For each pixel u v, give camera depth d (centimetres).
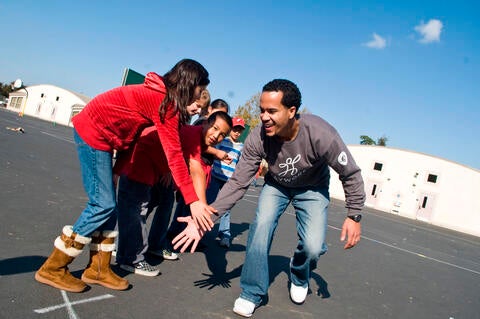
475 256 1118
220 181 449
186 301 265
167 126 229
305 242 279
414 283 493
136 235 291
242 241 503
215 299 282
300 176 273
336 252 601
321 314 300
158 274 307
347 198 269
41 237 323
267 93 236
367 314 324
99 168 232
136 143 268
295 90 236
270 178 297
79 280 243
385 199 3356
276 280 366
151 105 226
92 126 227
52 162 824
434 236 1575
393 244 903
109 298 241
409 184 3281
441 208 3125
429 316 358
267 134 247
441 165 3184
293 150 259
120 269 297
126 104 227
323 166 272
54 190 530
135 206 288
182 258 371
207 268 355
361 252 654
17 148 906
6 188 472
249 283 265
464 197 3062
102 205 233
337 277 436
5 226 330
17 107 6912
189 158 284
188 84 224
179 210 414
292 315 284
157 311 239
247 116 3584
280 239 592
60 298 225
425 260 741
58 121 6088
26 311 202
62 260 234
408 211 3247
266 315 273
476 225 2991
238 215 740
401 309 361
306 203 287
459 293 493
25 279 238
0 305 201
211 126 318
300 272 297
